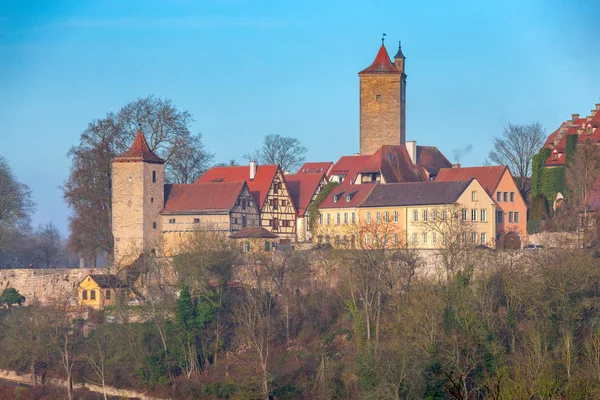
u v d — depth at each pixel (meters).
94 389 174.50
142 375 172.25
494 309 168.75
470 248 180.75
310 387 162.00
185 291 179.75
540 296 160.25
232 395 163.12
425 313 151.75
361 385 151.00
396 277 181.38
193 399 166.00
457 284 163.25
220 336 179.38
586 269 163.12
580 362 143.38
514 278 167.12
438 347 147.25
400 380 140.62
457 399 96.56
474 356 144.62
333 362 165.50
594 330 153.75
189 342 175.12
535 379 123.62
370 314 173.00
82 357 177.25
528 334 151.62
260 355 162.25
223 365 172.62
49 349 179.75
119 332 179.00
